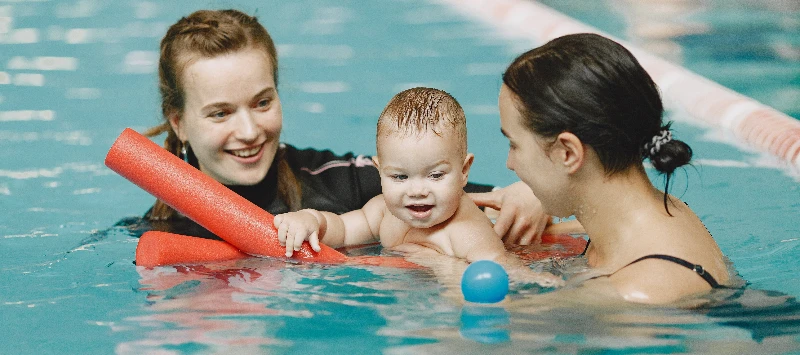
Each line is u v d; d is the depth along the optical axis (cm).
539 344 204
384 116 283
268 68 307
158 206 346
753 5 778
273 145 315
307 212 293
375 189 339
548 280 245
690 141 465
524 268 258
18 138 485
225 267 273
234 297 245
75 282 264
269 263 276
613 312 219
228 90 296
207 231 325
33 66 639
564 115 221
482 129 490
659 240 229
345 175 343
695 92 538
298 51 681
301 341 212
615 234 235
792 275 257
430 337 211
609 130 221
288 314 230
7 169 434
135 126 504
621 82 221
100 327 226
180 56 303
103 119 518
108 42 700
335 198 334
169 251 273
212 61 297
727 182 386
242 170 310
